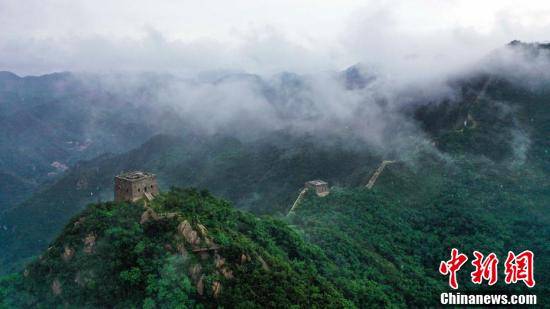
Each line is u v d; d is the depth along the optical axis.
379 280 105.12
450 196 155.25
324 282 87.06
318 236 118.31
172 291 71.12
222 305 70.00
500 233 133.00
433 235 135.50
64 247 83.94
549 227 134.12
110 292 74.88
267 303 71.25
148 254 77.38
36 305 78.94
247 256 79.50
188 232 79.94
